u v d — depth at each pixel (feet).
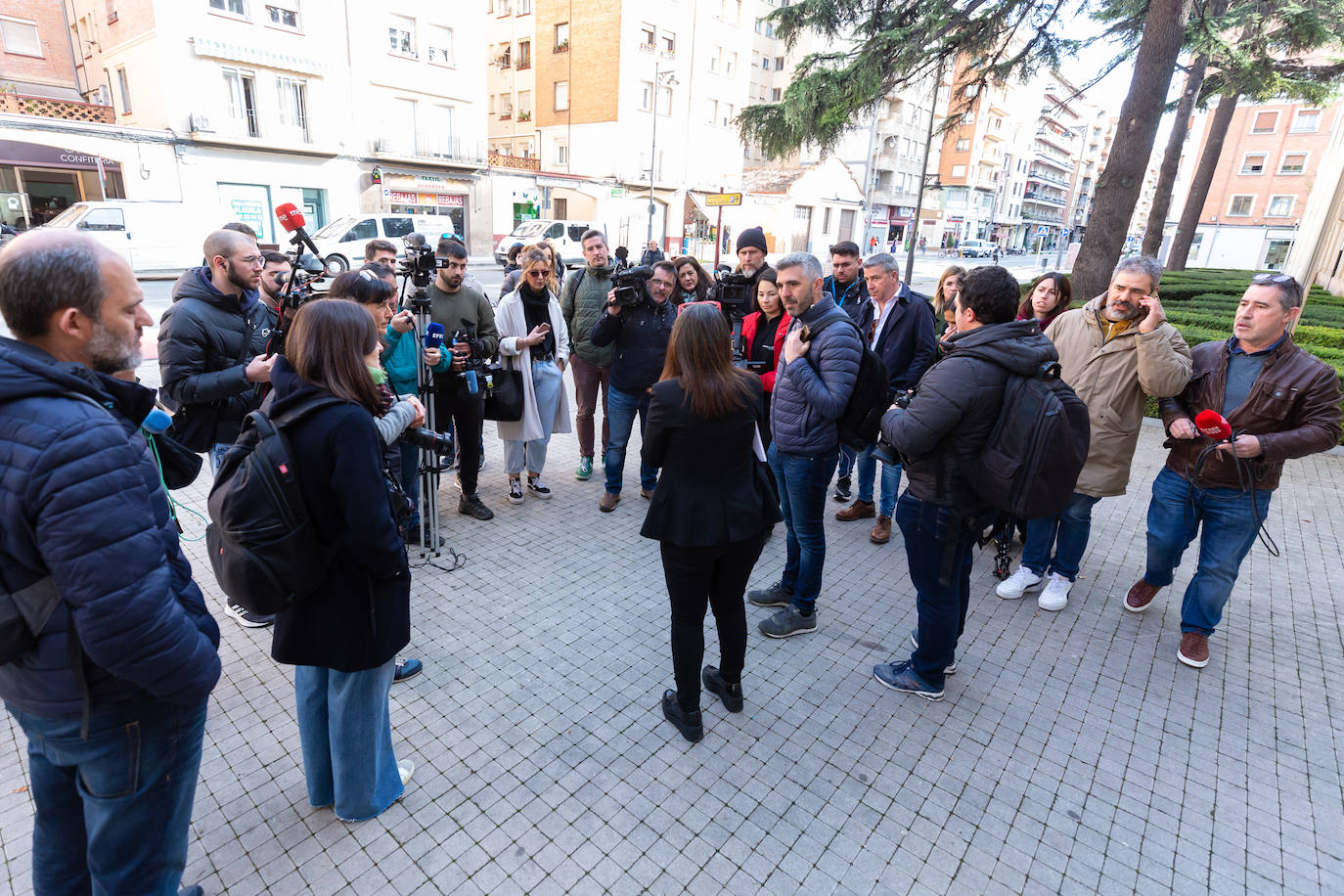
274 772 7.70
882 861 6.89
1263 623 11.66
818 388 9.34
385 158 77.71
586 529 14.47
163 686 4.25
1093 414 11.05
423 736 8.37
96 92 75.82
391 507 6.65
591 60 102.63
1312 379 9.18
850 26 34.50
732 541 7.66
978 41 31.60
